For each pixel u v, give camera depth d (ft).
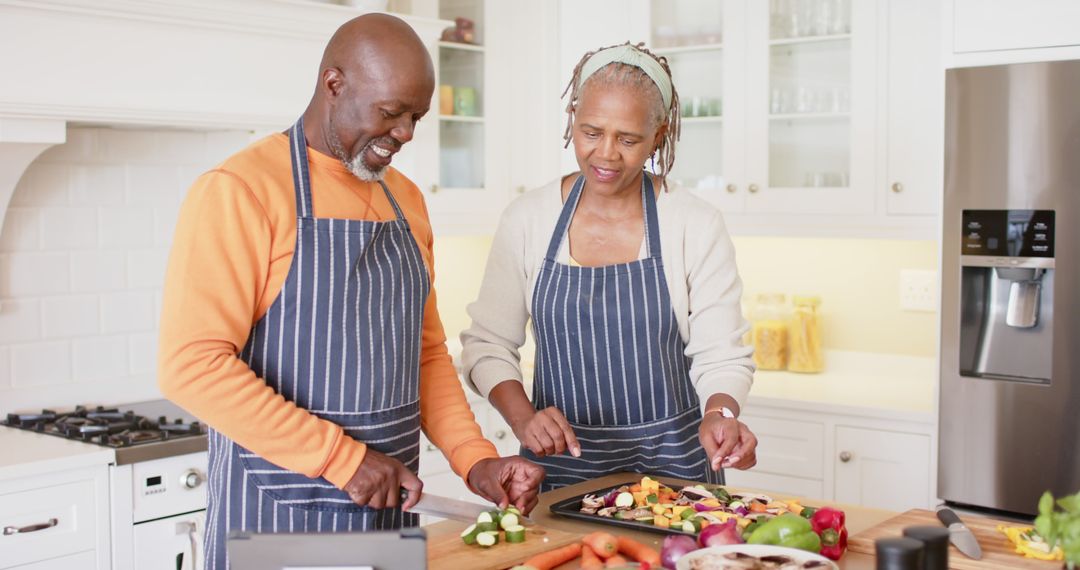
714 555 4.59
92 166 10.23
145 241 10.67
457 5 11.78
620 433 7.18
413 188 6.65
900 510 10.32
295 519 5.63
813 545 4.87
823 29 11.14
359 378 5.79
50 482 8.34
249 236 5.47
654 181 7.31
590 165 6.79
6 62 8.25
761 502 5.77
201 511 9.24
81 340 10.26
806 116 11.30
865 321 12.38
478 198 12.08
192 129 10.87
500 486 5.90
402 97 5.46
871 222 11.03
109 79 8.75
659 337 7.13
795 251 12.75
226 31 9.37
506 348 7.41
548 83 12.48
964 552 5.07
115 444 8.81
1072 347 9.19
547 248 7.27
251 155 5.66
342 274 5.71
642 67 6.65
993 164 9.41
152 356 10.82
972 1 9.44
